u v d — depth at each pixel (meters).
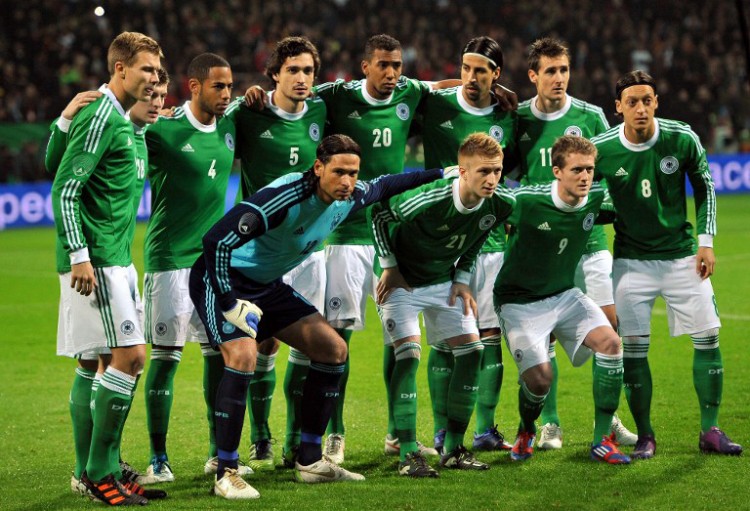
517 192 6.52
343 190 5.72
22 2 29.36
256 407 6.92
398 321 6.54
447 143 7.63
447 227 6.31
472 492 5.93
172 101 26.84
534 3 31.78
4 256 19.14
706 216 6.78
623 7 32.34
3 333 12.00
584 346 6.73
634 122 6.52
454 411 6.52
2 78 27.14
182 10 30.34
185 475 6.57
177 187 6.75
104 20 29.44
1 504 5.86
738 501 5.61
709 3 32.31
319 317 6.24
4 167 24.67
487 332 7.38
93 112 5.79
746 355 9.89
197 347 11.17
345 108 7.51
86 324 5.91
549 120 7.65
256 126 7.20
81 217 5.88
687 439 7.07
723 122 29.48
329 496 5.90
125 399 5.88
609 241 19.08
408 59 30.05
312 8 31.08
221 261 5.69
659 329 11.48
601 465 6.47
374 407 8.48
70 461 6.89
